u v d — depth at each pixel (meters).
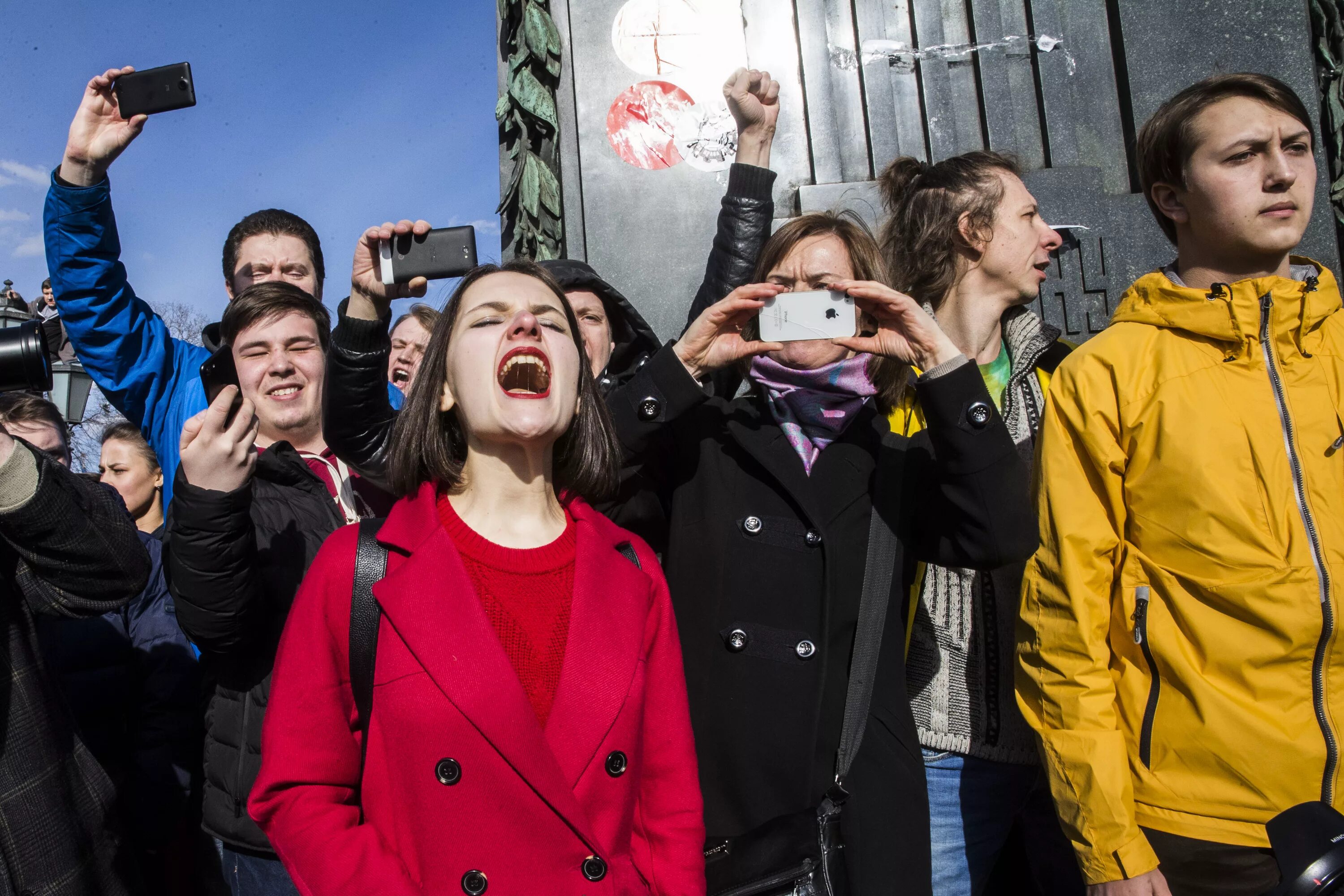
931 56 4.11
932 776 2.26
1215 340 1.95
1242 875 1.79
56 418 3.12
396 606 1.41
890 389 2.36
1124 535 1.98
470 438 1.60
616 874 1.41
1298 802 1.78
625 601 1.54
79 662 2.70
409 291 2.19
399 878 1.33
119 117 2.95
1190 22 4.10
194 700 2.74
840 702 1.90
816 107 4.04
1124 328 2.05
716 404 2.14
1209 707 1.82
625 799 1.45
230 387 2.03
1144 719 1.89
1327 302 1.92
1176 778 1.85
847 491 2.01
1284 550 1.83
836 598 1.92
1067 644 1.92
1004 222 2.59
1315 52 4.08
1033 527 1.92
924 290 2.70
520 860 1.35
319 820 1.38
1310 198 2.01
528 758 1.36
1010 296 2.60
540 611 1.51
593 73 4.00
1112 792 1.83
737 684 1.88
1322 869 1.65
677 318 3.91
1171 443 1.89
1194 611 1.86
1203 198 2.03
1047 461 2.03
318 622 1.46
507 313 1.62
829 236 2.24
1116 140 4.11
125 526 1.93
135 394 3.26
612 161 3.97
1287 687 1.81
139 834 2.64
